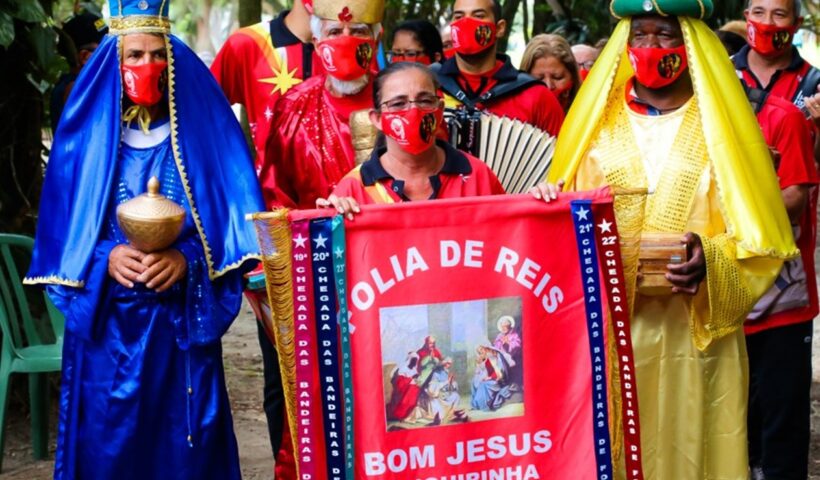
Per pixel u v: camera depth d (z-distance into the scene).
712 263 4.54
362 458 4.27
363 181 4.64
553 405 4.34
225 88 6.31
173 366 4.77
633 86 4.89
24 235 6.96
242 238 4.79
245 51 6.23
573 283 4.32
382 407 4.25
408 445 4.28
